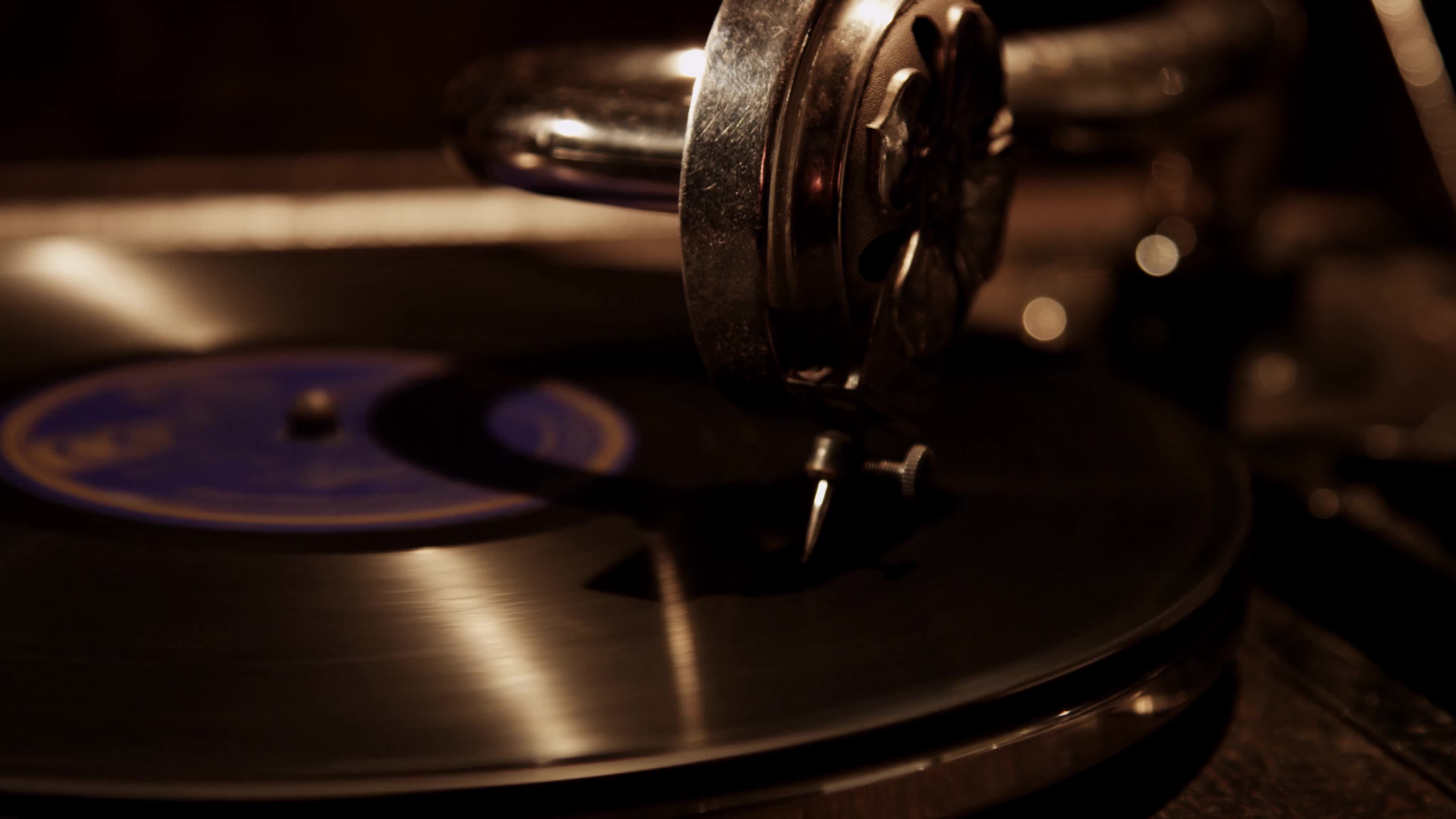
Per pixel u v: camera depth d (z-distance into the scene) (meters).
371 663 0.27
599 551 0.30
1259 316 0.45
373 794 0.25
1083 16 0.45
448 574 0.30
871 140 0.29
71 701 0.27
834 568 0.30
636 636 0.28
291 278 0.42
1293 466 0.38
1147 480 0.32
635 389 0.36
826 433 0.30
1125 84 0.38
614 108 0.30
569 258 0.45
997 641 0.28
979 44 0.30
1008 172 0.31
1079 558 0.30
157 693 0.27
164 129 0.56
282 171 0.57
